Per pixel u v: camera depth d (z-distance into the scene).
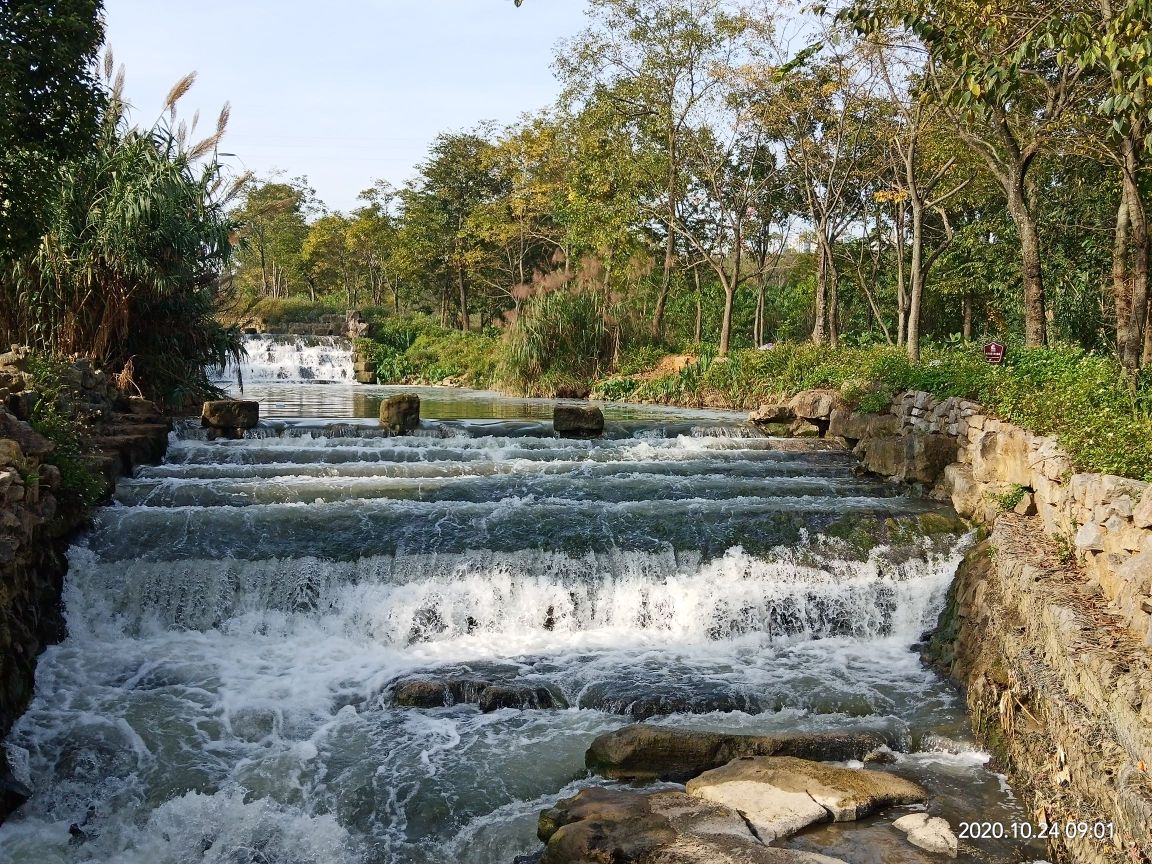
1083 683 5.99
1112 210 22.92
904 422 14.33
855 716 8.00
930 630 10.13
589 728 7.71
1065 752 5.94
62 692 8.02
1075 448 8.87
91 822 6.46
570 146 37.19
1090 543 7.28
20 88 10.14
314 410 21.45
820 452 15.16
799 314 39.38
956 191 24.00
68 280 13.54
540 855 5.89
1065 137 15.58
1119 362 12.98
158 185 13.38
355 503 11.28
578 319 30.23
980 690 7.75
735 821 5.89
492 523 10.82
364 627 9.51
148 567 9.49
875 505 11.99
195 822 6.42
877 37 17.08
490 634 9.73
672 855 5.38
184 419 14.96
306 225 73.00
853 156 26.45
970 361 15.70
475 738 7.50
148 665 8.59
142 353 15.00
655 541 10.70
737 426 17.12
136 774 6.90
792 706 8.20
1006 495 10.48
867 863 5.54
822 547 10.91
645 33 30.75
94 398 12.66
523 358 29.48
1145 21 8.30
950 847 5.76
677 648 9.57
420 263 55.41
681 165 33.50
